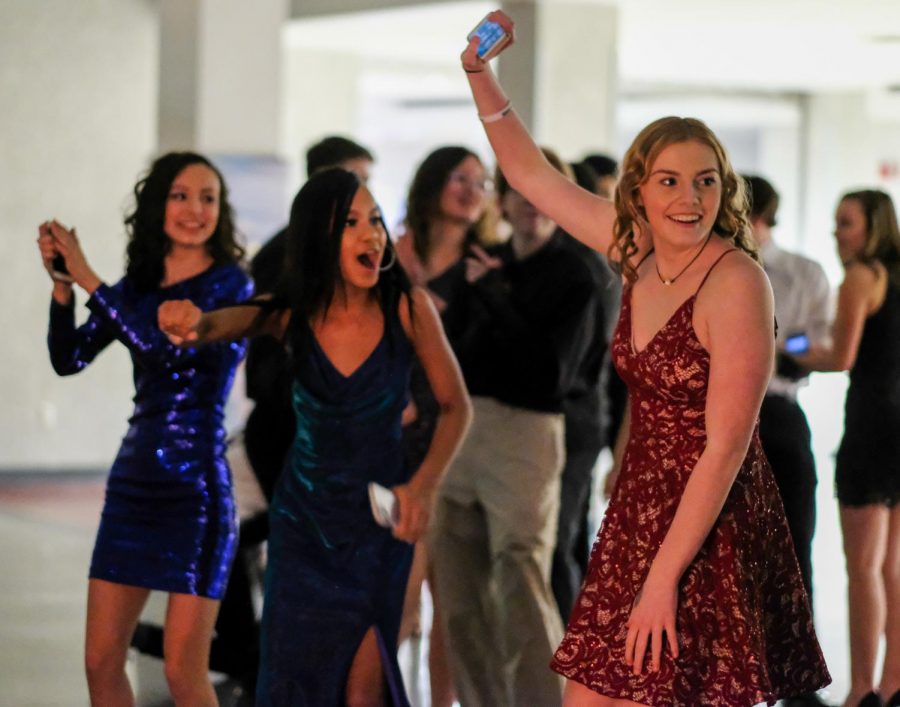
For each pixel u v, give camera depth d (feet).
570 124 76.43
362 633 22.52
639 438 19.36
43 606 43.88
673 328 18.74
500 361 29.37
